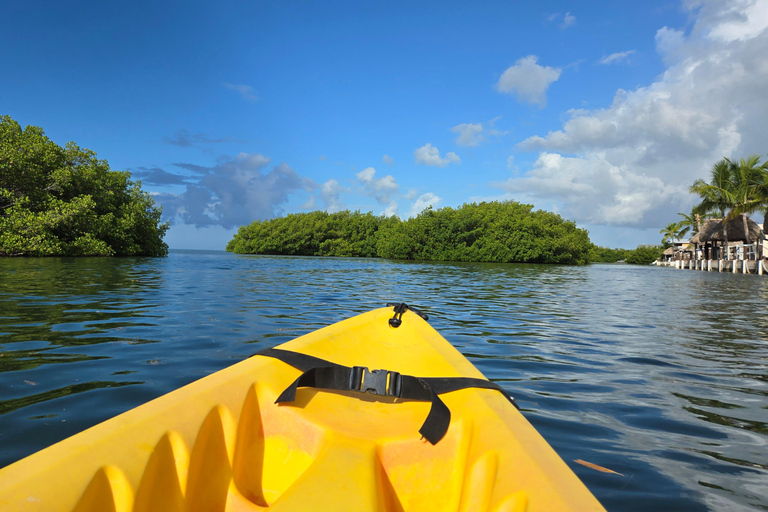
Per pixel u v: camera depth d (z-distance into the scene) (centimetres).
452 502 128
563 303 895
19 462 93
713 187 3133
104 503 95
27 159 2011
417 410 165
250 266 1997
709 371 373
